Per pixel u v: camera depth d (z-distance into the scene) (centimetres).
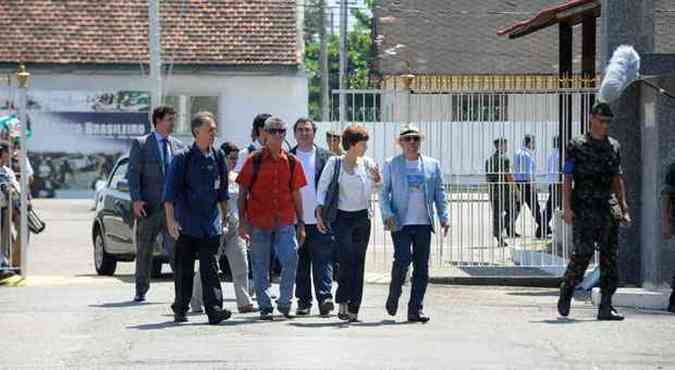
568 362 1352
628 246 2094
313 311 1797
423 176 1680
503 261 2375
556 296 2050
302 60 5650
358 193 1673
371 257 2777
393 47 5838
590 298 2005
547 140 2356
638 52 2136
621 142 2086
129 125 5553
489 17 5925
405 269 1689
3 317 1706
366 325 1638
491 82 2245
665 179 1859
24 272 2219
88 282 2238
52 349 1434
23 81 2180
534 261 2303
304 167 1738
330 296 1720
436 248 2436
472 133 2298
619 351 1430
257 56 5566
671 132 2014
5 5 5647
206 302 1633
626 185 2088
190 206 1623
